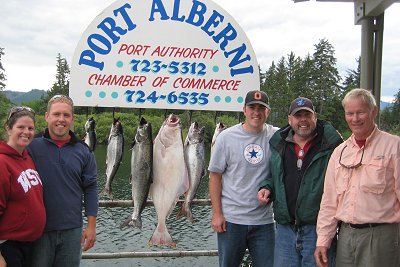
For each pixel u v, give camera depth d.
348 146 3.06
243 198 3.62
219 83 4.54
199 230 13.23
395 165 2.84
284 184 3.38
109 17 4.38
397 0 4.02
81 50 4.36
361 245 2.91
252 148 3.62
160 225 4.14
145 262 12.37
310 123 3.29
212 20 4.50
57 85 37.22
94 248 12.11
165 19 4.45
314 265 3.28
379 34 4.51
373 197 2.87
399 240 2.88
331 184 3.12
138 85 4.43
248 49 4.56
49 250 3.21
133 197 4.11
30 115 3.01
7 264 2.97
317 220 3.21
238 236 3.65
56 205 3.19
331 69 42.91
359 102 2.92
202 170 4.18
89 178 3.41
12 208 2.95
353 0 4.66
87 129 4.07
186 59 4.48
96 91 4.38
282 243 3.45
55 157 3.23
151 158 4.10
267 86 44.22
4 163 2.91
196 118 5.79
